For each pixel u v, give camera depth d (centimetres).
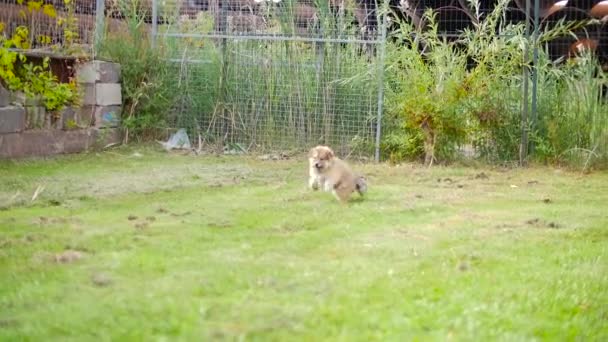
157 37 1906
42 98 1644
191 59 1897
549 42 2080
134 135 1888
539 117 1731
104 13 1897
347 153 1798
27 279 759
